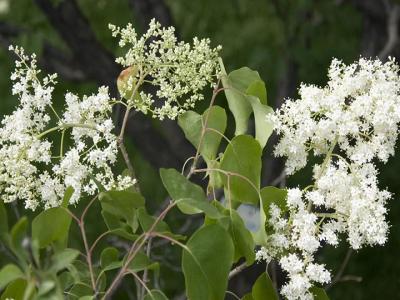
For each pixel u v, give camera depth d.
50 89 1.05
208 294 0.93
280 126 1.05
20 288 0.98
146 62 1.08
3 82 3.31
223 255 0.94
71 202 1.01
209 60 1.08
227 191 1.03
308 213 1.01
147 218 0.97
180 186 0.95
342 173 1.02
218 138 1.08
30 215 2.51
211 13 3.28
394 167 3.12
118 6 3.28
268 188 1.02
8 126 1.04
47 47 2.63
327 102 1.04
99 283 1.01
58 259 0.89
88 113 1.06
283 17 2.91
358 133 1.04
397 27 2.50
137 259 0.96
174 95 1.08
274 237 1.01
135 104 1.08
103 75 2.63
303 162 1.06
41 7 2.58
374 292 3.14
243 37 3.22
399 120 1.03
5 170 1.06
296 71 2.83
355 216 1.00
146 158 2.74
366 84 1.06
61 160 1.03
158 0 2.63
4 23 2.57
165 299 0.93
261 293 1.03
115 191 0.96
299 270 0.99
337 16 3.07
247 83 1.08
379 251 3.14
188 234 2.36
